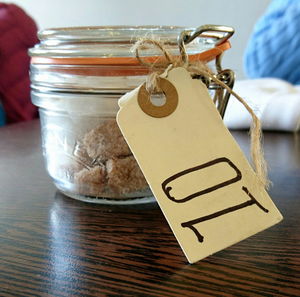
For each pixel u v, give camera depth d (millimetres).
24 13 766
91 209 247
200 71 202
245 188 194
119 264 182
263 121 465
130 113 193
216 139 198
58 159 256
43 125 269
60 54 224
